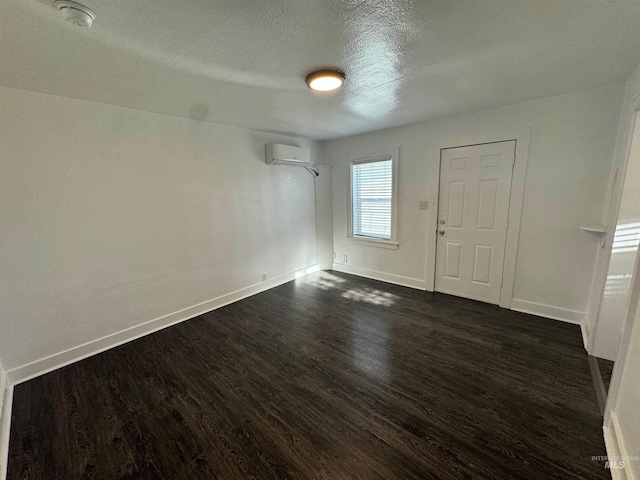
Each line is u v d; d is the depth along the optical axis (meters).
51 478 1.41
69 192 2.27
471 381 2.00
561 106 2.56
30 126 2.06
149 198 2.75
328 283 4.23
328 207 4.73
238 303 3.55
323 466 1.43
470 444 1.52
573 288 2.74
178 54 1.62
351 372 2.15
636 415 1.22
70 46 1.49
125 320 2.68
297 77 1.98
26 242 2.11
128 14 1.24
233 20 1.31
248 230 3.71
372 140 3.99
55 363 2.29
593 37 1.52
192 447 1.55
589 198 2.54
